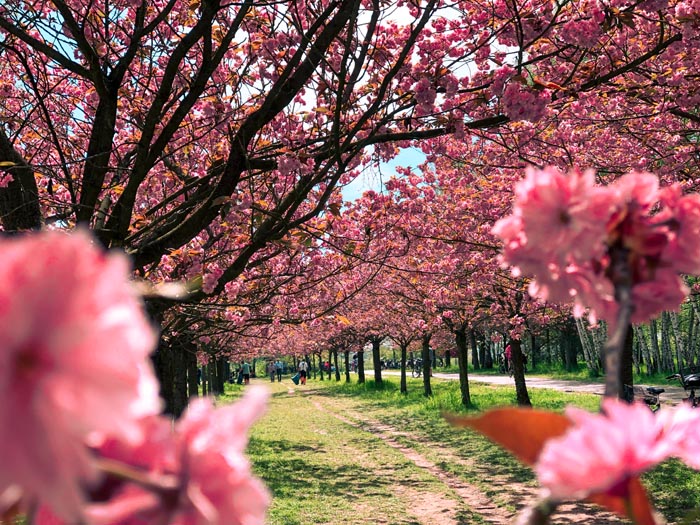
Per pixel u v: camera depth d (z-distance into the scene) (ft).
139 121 21.09
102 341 1.19
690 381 48.91
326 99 20.40
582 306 2.81
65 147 24.63
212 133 26.30
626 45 23.77
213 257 20.39
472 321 64.54
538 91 16.96
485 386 99.25
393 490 34.45
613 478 1.71
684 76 22.25
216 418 1.63
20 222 15.76
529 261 2.75
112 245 15.93
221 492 1.55
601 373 111.14
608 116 29.50
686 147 28.78
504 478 36.04
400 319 76.28
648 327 103.19
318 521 27.84
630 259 2.60
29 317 1.16
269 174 23.00
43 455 1.18
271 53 19.22
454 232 39.58
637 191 2.69
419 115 17.52
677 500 26.84
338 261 33.53
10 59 23.49
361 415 73.36
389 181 31.94
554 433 2.13
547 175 2.72
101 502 1.45
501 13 20.07
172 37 22.48
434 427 57.36
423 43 20.77
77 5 17.24
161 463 1.56
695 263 2.60
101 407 1.19
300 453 48.01
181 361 48.21
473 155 37.83
